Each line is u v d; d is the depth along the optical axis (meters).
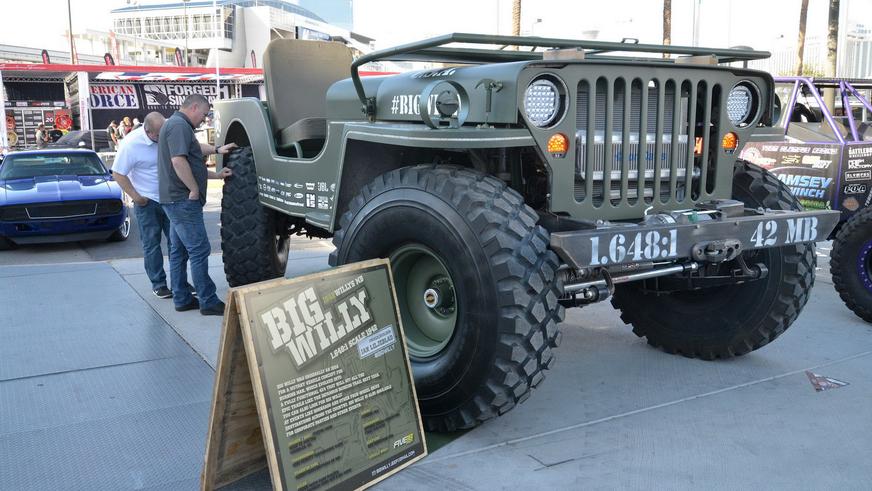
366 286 2.78
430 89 2.79
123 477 2.76
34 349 4.31
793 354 4.15
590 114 2.95
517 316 2.66
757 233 3.15
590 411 3.35
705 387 3.65
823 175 5.69
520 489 2.63
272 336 2.43
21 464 2.86
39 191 8.71
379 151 3.51
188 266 6.97
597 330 4.70
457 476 2.73
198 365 4.04
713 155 3.38
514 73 2.75
